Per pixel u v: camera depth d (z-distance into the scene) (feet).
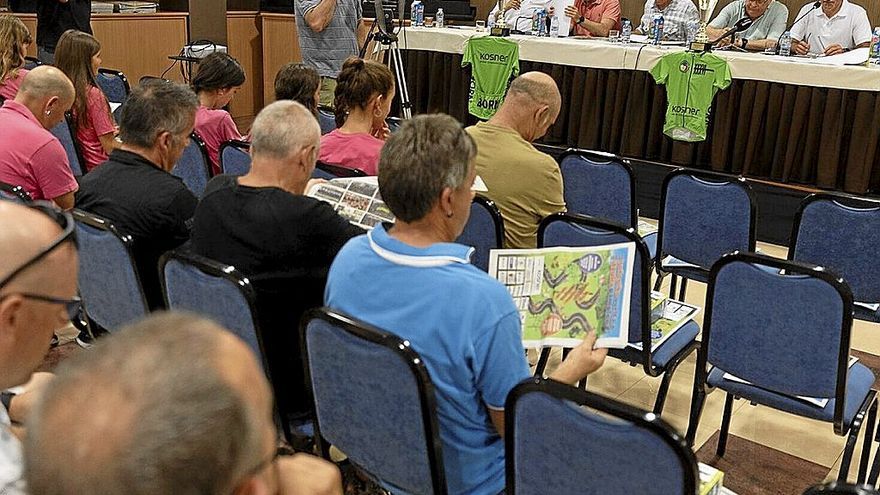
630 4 25.12
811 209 9.79
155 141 7.94
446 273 5.20
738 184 10.18
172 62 24.09
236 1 27.63
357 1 19.61
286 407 7.06
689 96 17.06
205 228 6.80
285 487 2.73
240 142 11.22
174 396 1.91
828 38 19.38
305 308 6.87
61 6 18.88
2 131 10.16
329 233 6.70
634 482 4.49
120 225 7.61
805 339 7.08
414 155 5.30
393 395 5.25
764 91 16.30
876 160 15.70
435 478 5.38
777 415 9.71
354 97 10.23
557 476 4.84
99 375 1.96
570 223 8.02
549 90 9.39
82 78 13.34
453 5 24.25
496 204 8.89
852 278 9.78
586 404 4.43
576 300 6.04
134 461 1.84
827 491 3.89
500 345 5.14
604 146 18.71
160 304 8.00
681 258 11.19
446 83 20.53
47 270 3.25
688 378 10.59
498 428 5.43
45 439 1.90
